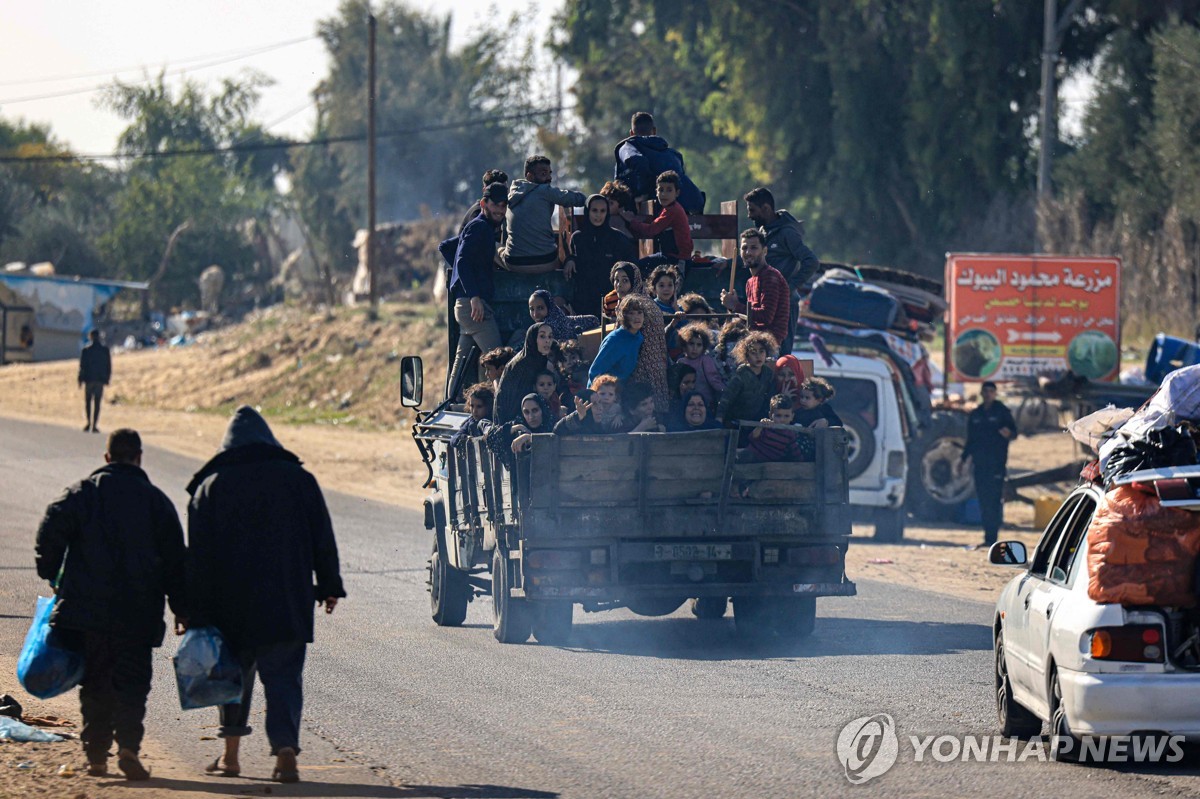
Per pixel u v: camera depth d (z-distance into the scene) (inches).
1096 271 4352.9
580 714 1359.5
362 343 6884.8
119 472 1114.1
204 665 1069.8
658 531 1729.8
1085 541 1124.5
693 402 1772.9
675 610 2038.6
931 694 1459.2
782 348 1983.3
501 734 1274.6
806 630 1829.5
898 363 3415.4
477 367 2110.0
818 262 2130.9
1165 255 6254.9
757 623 1857.8
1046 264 4367.6
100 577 1087.0
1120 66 7342.5
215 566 1084.5
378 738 1261.1
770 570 1759.4
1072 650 1093.8
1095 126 7322.8
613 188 2112.5
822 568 1766.7
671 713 1362.0
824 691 1473.9
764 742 1235.9
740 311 2064.5
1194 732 1063.6
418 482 4232.3
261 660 1087.6
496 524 1776.6
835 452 1775.3
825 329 3405.5
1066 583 1150.3
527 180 2101.4
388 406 6156.5
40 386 7775.6
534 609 1782.7
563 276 2126.0
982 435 3053.6
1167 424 1204.5
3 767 1138.7
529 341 1780.3
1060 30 6638.8
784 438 1776.6
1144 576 1077.8
